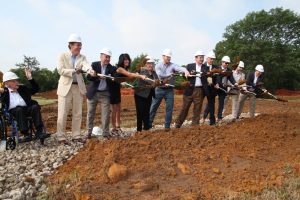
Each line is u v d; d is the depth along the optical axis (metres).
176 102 14.53
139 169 3.73
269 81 27.55
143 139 4.50
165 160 3.95
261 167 3.80
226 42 29.20
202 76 5.78
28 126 5.09
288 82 28.55
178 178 3.60
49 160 4.38
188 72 5.79
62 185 3.52
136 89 5.32
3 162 4.39
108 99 5.42
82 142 5.33
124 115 10.53
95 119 9.57
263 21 28.19
